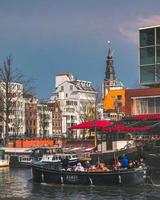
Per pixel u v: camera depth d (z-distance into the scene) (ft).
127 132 181.37
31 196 113.50
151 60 217.15
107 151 161.38
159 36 215.51
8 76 225.97
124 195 113.09
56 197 111.55
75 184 129.29
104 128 169.89
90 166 137.69
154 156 146.51
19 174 166.09
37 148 192.95
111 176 125.49
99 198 109.29
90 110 357.41
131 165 133.80
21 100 389.60
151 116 190.19
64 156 167.84
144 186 127.13
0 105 231.91
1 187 130.11
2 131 376.89
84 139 233.76
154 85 218.59
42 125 416.46
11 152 202.08
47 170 134.10
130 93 215.10
